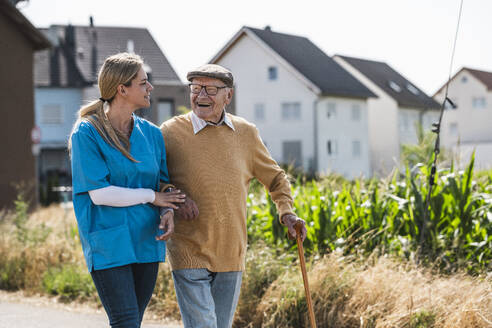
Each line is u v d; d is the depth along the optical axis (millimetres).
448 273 5086
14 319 5504
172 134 3367
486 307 4195
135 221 2996
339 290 4785
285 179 3639
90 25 42969
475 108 60344
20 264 7207
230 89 3375
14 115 17875
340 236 5855
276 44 40875
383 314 4387
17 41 18125
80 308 6020
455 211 5512
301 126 39406
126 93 3025
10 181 17438
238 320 5016
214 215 3281
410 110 50531
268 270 5402
